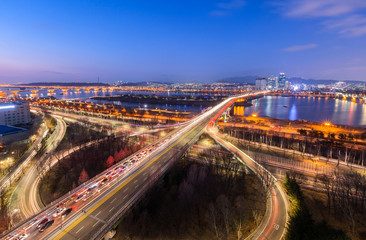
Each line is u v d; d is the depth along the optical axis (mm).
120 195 92125
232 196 111312
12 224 96750
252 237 74000
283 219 81750
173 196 111125
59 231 71500
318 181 117312
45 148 189750
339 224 84375
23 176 142625
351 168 132250
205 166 144625
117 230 83688
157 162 127688
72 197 91438
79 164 151875
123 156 159500
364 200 90875
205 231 88375
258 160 145000
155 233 87750
